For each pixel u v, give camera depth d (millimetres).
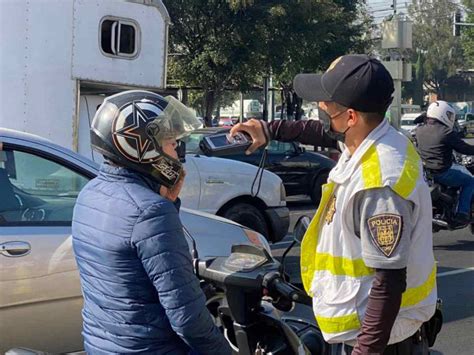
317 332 3398
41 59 7270
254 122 3049
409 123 44500
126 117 2492
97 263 2457
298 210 13906
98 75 7672
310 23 23797
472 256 9477
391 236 2365
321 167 14578
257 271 2988
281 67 24297
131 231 2383
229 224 5176
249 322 3057
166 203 2438
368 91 2465
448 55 78438
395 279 2375
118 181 2514
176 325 2369
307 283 2693
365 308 2510
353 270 2512
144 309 2424
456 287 7773
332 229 2551
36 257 4312
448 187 9680
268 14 22516
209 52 22906
